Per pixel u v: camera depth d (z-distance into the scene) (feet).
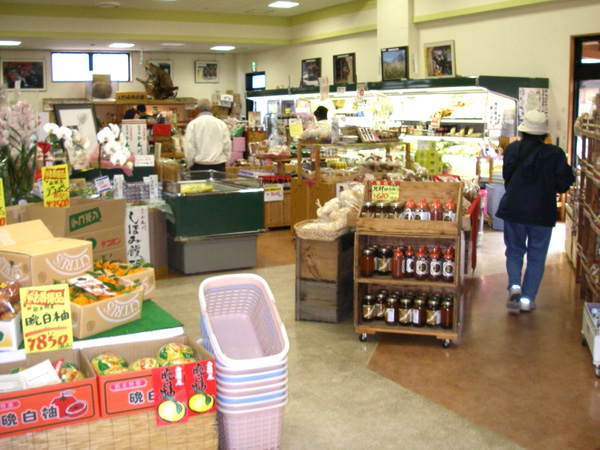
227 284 9.52
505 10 31.12
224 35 48.16
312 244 15.26
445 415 10.64
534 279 15.98
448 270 13.62
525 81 28.07
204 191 19.71
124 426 7.09
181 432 7.34
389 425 10.29
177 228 19.24
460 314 15.97
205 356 7.70
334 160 25.81
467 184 20.18
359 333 14.28
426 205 13.80
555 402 11.14
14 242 8.84
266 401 7.83
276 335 8.59
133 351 8.05
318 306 15.48
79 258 8.71
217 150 25.88
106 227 11.88
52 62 53.78
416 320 13.96
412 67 36.11
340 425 10.28
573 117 28.86
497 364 12.84
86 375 7.45
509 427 10.23
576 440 9.82
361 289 14.37
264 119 44.80
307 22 47.85
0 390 6.75
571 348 13.73
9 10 42.27
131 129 20.68
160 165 20.45
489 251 23.30
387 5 37.11
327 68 47.14
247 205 20.18
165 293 17.87
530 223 15.49
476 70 33.19
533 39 29.84
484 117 28.27
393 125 28.76
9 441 6.66
